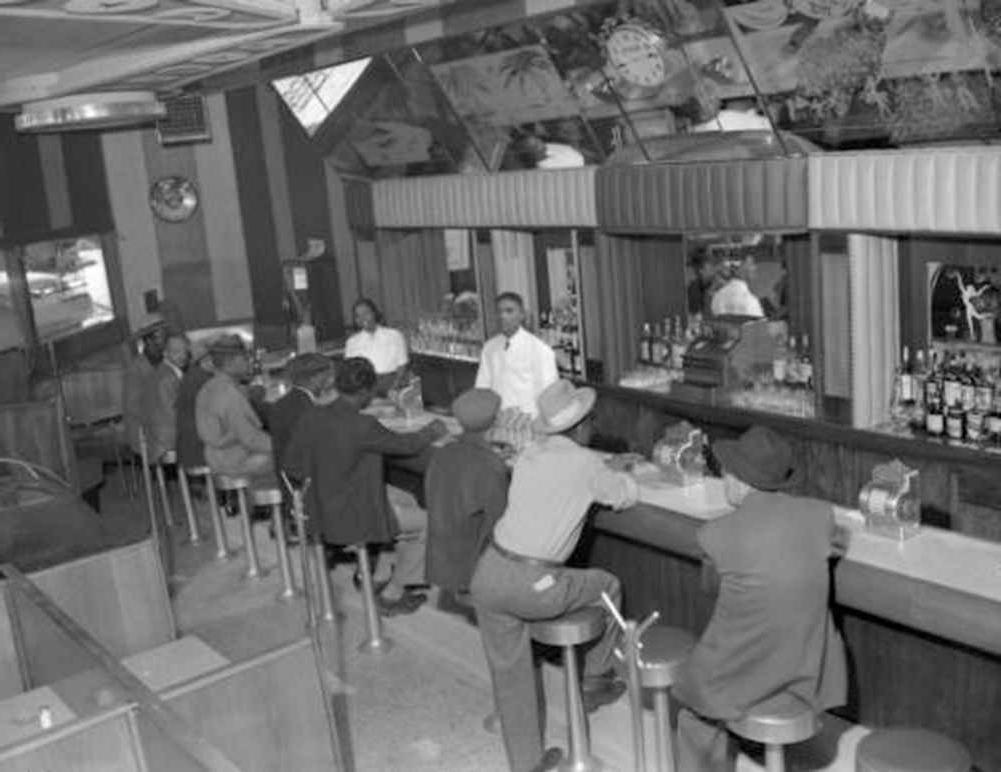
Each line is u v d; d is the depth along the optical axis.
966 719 3.61
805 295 5.59
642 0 4.94
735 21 4.69
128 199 9.55
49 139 9.05
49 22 3.46
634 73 5.46
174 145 9.63
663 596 4.55
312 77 7.79
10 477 5.68
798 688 3.12
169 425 7.17
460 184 7.55
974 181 4.45
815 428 5.30
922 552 3.59
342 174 8.76
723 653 3.16
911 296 5.16
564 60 5.76
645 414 6.38
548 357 6.27
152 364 7.80
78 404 9.20
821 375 5.28
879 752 2.83
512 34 5.79
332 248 10.11
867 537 3.76
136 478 8.85
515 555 3.80
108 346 9.55
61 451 6.67
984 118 4.27
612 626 4.08
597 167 6.41
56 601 4.20
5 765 2.69
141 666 3.49
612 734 4.22
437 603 5.63
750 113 5.17
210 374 6.68
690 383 6.09
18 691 3.81
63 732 2.76
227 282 10.00
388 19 4.51
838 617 3.94
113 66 5.11
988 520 4.55
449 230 8.10
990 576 3.36
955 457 4.64
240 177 9.89
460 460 4.28
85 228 9.34
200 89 7.24
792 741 3.08
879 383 5.18
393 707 4.63
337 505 5.02
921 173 4.64
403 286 8.67
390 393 6.63
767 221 5.35
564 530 3.80
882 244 5.08
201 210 9.81
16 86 5.78
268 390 7.35
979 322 4.87
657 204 5.97
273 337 10.06
